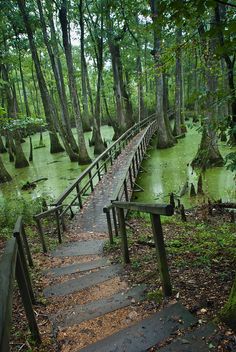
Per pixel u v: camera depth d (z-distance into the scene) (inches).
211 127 159.0
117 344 98.7
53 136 968.3
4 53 776.3
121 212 166.2
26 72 1330.0
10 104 872.9
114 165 565.3
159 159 670.5
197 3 106.0
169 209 102.5
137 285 141.9
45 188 542.9
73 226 307.0
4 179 653.9
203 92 152.5
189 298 116.6
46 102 901.2
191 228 264.7
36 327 108.9
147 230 263.0
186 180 478.6
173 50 181.2
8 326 57.1
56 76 896.3
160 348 93.7
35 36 882.8
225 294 113.7
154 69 205.6
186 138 901.2
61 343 108.6
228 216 298.8
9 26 797.9
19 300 143.0
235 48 130.4
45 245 230.2
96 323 116.3
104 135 1288.1
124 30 798.5
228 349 86.4
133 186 426.6
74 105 733.9
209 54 182.4
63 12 680.4
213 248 178.5
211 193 402.9
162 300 119.7
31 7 761.6
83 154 735.1
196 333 94.8
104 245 231.5
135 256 186.7
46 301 142.1
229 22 113.1
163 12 117.0
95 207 358.6
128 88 1141.7
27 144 1279.5
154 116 1321.4
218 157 487.2
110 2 271.6
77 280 161.3
